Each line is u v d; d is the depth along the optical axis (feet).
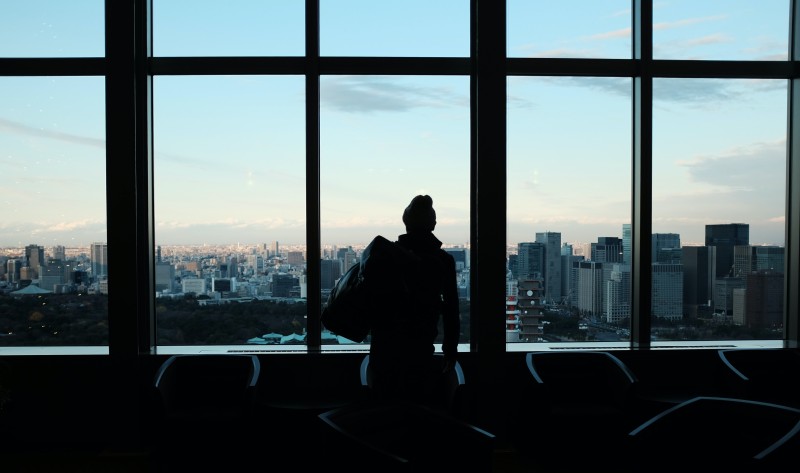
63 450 13.58
